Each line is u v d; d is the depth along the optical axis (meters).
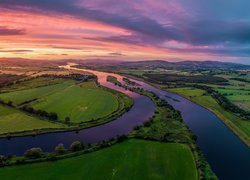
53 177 81.94
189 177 84.50
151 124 140.88
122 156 98.25
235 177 88.69
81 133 128.75
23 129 128.38
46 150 106.00
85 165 90.38
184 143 113.19
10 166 87.56
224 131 139.88
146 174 85.56
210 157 104.81
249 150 113.88
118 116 158.62
